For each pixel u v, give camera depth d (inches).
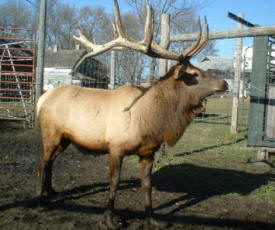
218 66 1138.0
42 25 336.2
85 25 1093.8
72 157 252.2
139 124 140.9
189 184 202.1
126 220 147.3
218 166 244.2
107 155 265.6
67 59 1192.2
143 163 148.9
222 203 173.6
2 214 145.3
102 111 146.6
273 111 276.5
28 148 270.8
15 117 394.6
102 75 398.6
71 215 148.9
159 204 169.2
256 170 236.8
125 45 140.9
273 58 294.2
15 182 187.3
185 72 152.3
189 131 408.5
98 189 185.0
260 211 164.7
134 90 149.2
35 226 136.2
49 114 155.2
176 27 648.4
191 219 152.3
